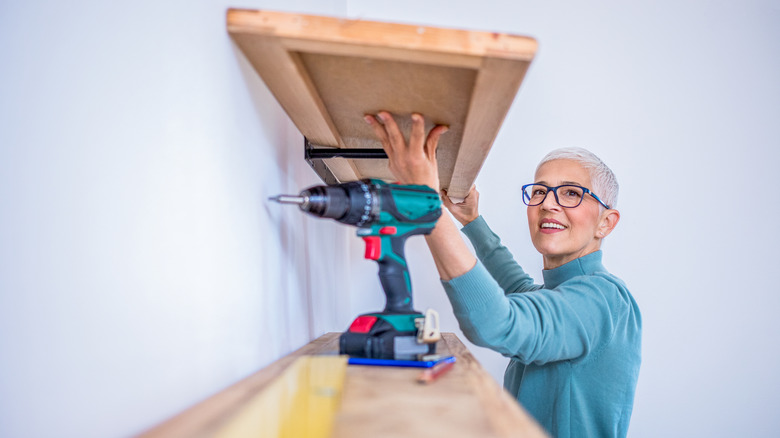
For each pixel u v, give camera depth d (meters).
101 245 0.43
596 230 1.40
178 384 0.54
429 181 0.91
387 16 2.09
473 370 0.71
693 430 2.00
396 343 0.76
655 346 2.02
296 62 0.69
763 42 2.07
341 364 0.71
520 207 2.04
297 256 1.07
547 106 2.08
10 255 0.36
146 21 0.49
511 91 0.69
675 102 2.07
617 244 2.04
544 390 1.25
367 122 0.94
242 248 0.73
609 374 1.18
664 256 2.03
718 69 2.08
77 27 0.41
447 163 1.22
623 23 2.10
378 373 0.68
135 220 0.47
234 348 0.69
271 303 0.87
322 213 0.72
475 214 1.71
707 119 2.06
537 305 1.05
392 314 0.80
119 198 0.45
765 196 2.04
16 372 0.36
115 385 0.45
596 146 2.07
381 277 0.83
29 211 0.37
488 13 2.10
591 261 1.37
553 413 1.21
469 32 0.60
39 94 0.38
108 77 0.44
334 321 1.63
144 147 0.49
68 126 0.40
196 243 0.58
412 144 0.87
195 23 0.58
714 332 2.01
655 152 2.06
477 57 0.61
